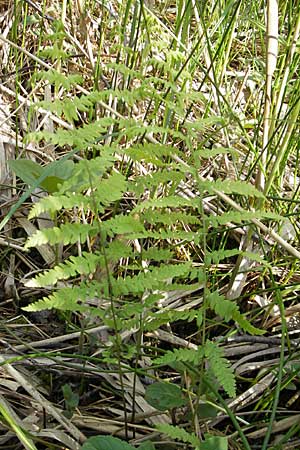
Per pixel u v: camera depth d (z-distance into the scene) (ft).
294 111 4.51
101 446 3.08
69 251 4.99
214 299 3.39
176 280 4.83
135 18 4.87
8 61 5.96
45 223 5.12
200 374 3.47
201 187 3.41
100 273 4.61
